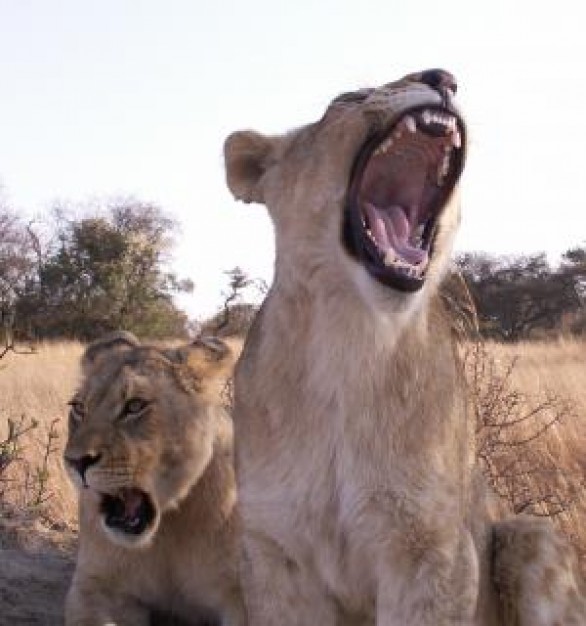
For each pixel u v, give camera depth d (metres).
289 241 4.58
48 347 23.25
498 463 8.27
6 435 10.57
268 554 4.71
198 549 5.71
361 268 4.37
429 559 4.48
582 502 7.55
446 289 6.48
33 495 8.06
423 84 4.36
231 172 5.09
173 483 5.58
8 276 36.75
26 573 6.53
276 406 4.62
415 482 4.48
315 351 4.53
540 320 34.69
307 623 4.73
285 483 4.62
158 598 5.89
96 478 5.37
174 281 40.19
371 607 4.70
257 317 4.92
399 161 4.57
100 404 5.50
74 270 37.62
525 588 5.00
